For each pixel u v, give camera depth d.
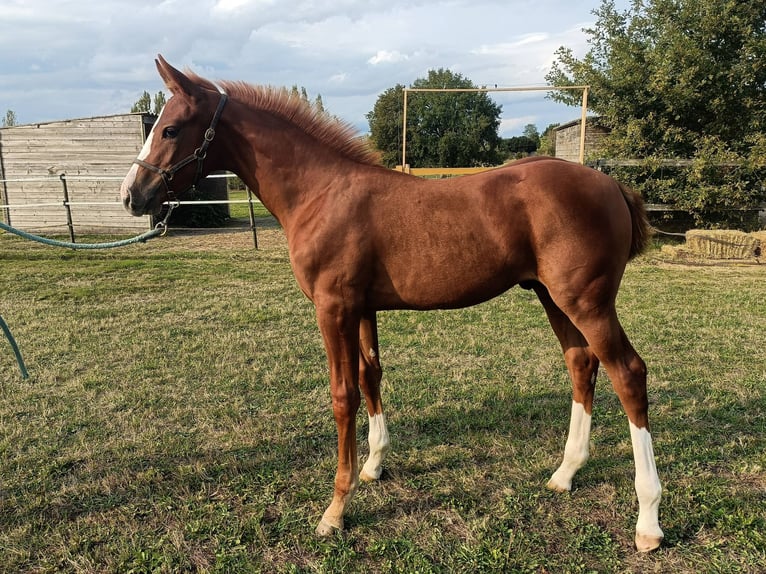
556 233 2.20
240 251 10.05
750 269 8.17
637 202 2.45
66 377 4.20
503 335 5.12
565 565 2.20
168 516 2.55
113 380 4.14
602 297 2.22
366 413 3.58
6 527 2.51
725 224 10.33
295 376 4.17
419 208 2.30
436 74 44.72
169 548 2.33
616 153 10.94
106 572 2.21
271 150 2.47
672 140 10.48
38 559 2.30
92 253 9.78
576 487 2.74
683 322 5.35
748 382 3.85
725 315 5.59
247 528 2.45
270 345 4.92
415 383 4.04
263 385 4.05
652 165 9.95
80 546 2.37
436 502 2.64
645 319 5.47
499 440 3.19
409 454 3.08
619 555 2.26
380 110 37.88
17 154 12.85
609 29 11.35
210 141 2.48
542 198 2.22
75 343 4.96
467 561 2.22
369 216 2.32
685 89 10.09
